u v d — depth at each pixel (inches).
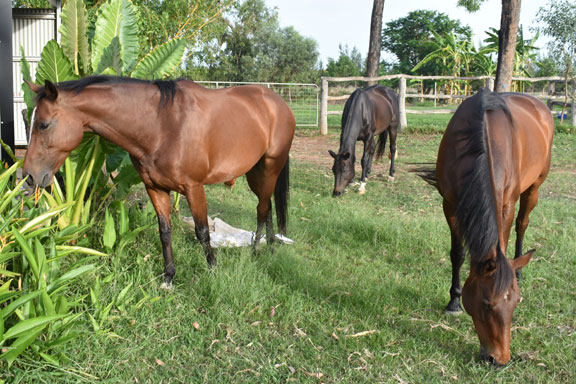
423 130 546.3
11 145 190.5
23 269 103.7
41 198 132.0
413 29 1995.6
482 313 92.0
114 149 146.0
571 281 151.5
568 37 453.7
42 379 87.9
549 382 98.3
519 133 128.3
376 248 183.5
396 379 98.9
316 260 168.6
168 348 106.4
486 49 1064.8
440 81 1216.2
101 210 175.0
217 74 1414.9
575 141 475.8
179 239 166.6
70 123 113.0
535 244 186.7
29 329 84.4
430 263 168.2
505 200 119.6
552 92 586.9
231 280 133.0
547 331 120.0
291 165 358.9
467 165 110.3
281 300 131.6
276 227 203.0
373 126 286.8
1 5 181.2
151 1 424.5
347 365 103.6
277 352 107.6
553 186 297.1
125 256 143.3
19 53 326.6
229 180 145.8
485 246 93.4
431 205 252.8
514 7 447.2
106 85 118.5
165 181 128.1
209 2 438.9
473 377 100.3
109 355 99.3
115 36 157.9
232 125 138.7
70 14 152.0
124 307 115.6
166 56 171.3
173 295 127.6
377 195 274.2
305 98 872.9
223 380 97.2
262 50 1507.1
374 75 609.0
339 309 129.2
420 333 118.6
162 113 123.6
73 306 111.1
